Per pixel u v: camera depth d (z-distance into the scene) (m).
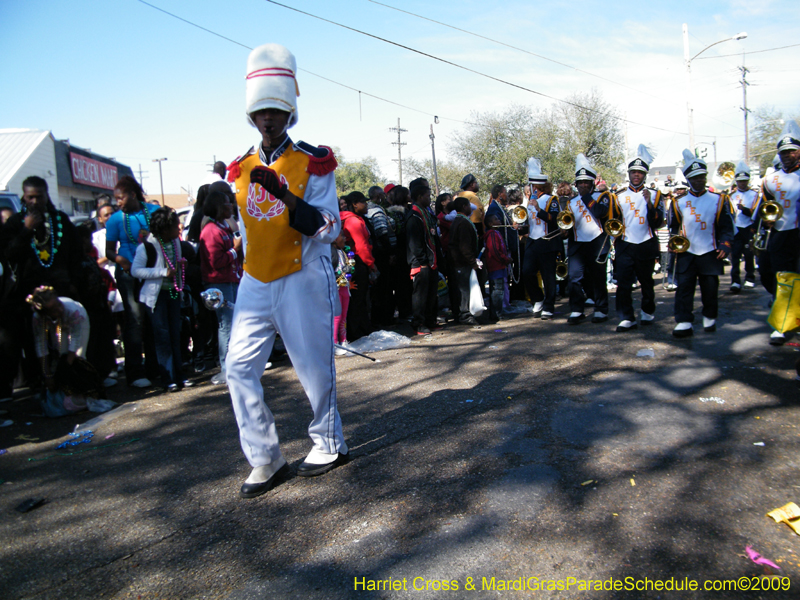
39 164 18.39
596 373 5.09
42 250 4.98
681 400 4.34
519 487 3.11
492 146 37.06
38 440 4.31
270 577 2.50
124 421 4.63
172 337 5.43
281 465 3.38
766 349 5.62
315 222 3.01
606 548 2.56
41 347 4.77
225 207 5.57
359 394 4.92
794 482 3.08
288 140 3.15
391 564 2.53
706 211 6.10
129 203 5.58
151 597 2.41
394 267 8.02
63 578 2.57
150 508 3.17
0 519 3.12
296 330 3.21
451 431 3.94
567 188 7.70
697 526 2.71
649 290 6.92
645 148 6.71
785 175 6.38
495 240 7.94
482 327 7.59
